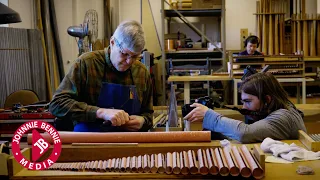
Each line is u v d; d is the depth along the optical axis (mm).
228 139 1678
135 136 1445
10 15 2273
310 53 6027
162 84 6297
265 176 1216
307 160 1374
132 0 7020
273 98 1744
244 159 1238
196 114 1784
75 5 6082
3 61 4223
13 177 1228
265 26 6121
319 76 6066
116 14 7012
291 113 1698
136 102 1948
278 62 4078
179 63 6469
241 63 4102
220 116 1725
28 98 3637
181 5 6172
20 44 4465
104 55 1899
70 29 4738
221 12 6305
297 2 6367
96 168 1258
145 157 1331
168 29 6926
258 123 1646
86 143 1419
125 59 1775
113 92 1889
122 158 1356
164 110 3285
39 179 1223
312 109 3213
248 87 1778
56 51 5625
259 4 6121
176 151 1392
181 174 1211
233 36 6926
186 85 4344
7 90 4262
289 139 1670
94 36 5402
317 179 1190
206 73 5543
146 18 6625
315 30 5988
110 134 1448
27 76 4562
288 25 6168
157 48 6621
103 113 1680
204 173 1189
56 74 5531
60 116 1752
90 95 1866
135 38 1679
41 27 5199
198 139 1458
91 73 1848
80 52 4785
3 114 2982
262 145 1482
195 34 6961
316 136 1606
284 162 1357
